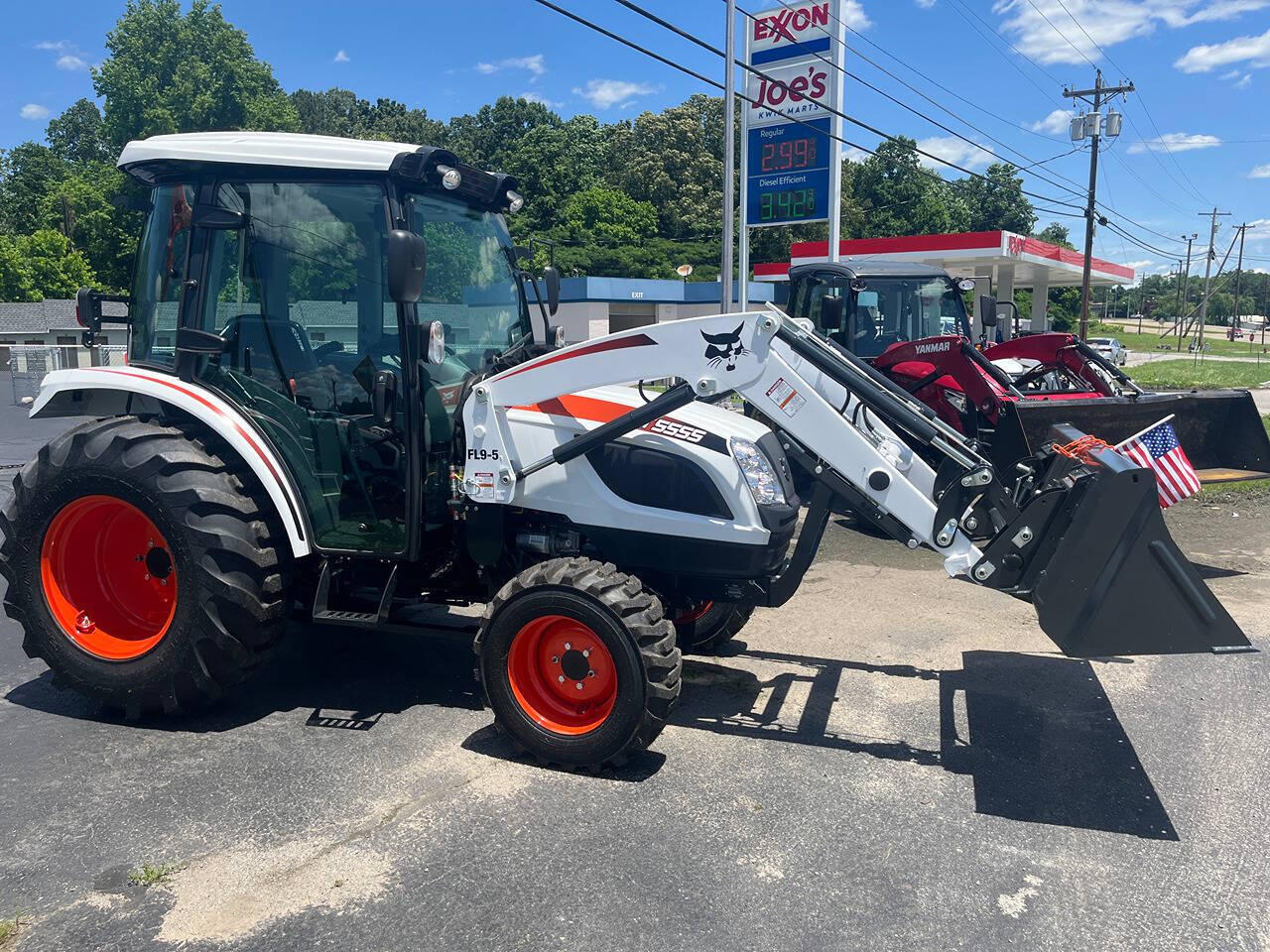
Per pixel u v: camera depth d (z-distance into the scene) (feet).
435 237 14.49
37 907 9.79
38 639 14.51
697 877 10.44
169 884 10.21
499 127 270.87
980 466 12.59
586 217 210.79
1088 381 28.07
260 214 14.20
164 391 14.28
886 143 228.02
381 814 11.71
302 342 14.23
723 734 14.29
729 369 13.17
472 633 13.97
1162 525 11.65
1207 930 9.59
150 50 163.53
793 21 51.49
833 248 52.16
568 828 11.44
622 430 13.44
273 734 14.07
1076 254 127.95
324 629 18.88
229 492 13.82
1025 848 11.13
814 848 11.07
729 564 13.78
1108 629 11.78
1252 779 12.89
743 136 53.93
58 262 177.68
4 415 61.72
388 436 13.94
